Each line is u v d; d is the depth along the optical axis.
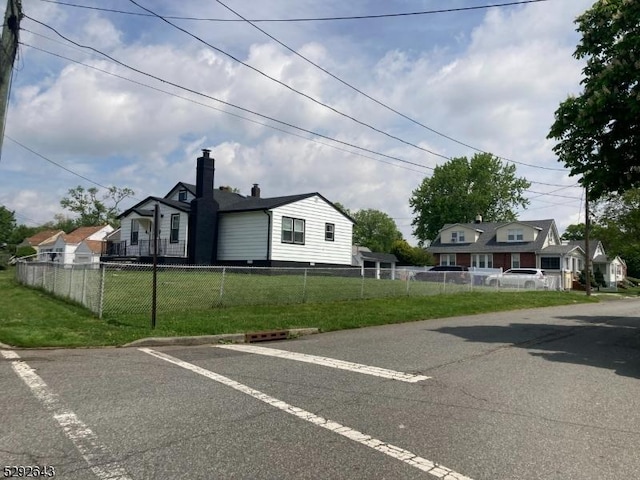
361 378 6.71
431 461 3.96
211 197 28.06
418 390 6.12
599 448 4.30
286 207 26.91
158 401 5.45
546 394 6.08
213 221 28.11
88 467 3.73
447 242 50.88
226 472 3.69
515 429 4.76
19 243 79.81
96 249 52.97
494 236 48.03
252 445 4.22
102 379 6.41
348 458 3.99
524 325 13.31
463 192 62.50
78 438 4.30
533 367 7.69
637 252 39.94
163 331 10.09
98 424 4.66
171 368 7.18
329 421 4.89
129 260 29.16
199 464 3.82
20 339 8.94
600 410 5.45
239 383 6.34
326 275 23.69
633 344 10.22
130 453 4.00
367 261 52.12
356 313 13.76
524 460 4.02
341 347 9.31
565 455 4.14
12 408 5.10
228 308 13.28
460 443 4.36
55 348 8.65
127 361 7.64
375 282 19.11
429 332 11.49
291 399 5.63
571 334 11.60
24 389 5.85
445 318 14.86
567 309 19.75
